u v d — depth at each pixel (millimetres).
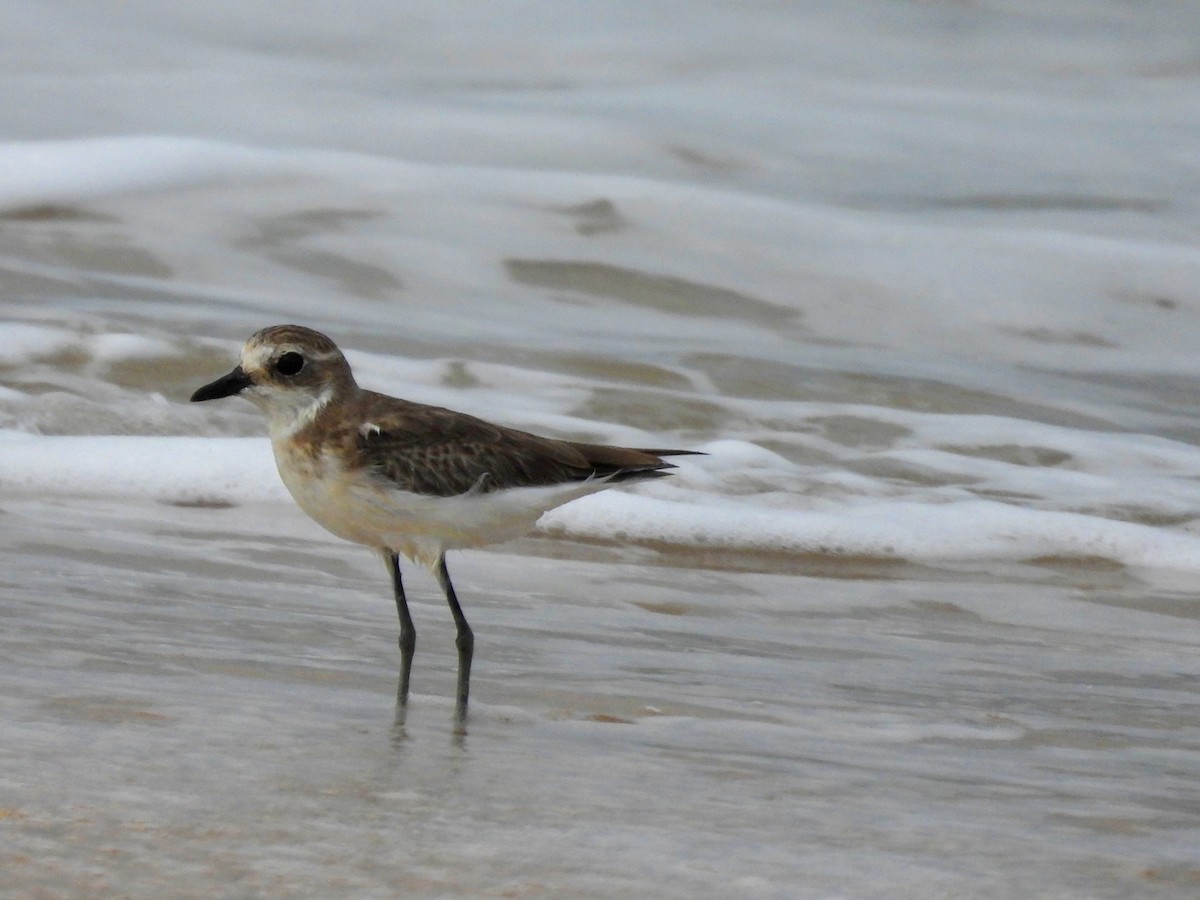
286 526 12406
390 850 5152
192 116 25906
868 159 26438
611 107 27672
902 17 32156
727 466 14961
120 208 21500
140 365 16125
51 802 5355
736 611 11164
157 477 13062
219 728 6777
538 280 21078
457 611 8008
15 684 7289
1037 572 12953
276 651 8797
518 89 28516
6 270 19312
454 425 7949
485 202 22734
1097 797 6797
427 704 7898
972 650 10500
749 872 5195
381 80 28156
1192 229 24281
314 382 7898
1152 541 13508
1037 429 16797
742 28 31422
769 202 23766
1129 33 32844
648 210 22859
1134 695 9422
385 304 19891
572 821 5691
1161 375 19922
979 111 29234
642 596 11352
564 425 15914
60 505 12391
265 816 5414
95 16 28875
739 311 20859
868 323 20906
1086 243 23234
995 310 21438
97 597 9672
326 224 21797
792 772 6879
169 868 4773
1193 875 5422
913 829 5922
